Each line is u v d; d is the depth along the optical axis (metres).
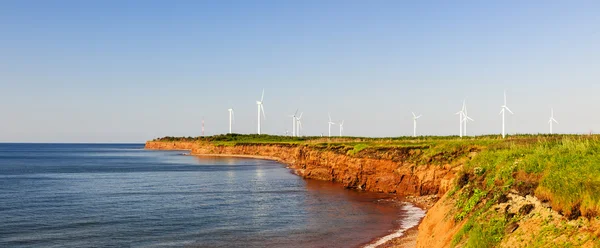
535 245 15.30
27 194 65.62
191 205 53.81
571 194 15.63
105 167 131.75
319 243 34.28
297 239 35.75
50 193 66.94
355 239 35.34
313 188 70.19
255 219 44.31
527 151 24.33
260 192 66.44
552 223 15.80
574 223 15.02
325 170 83.19
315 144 94.94
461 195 25.03
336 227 40.03
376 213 46.69
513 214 18.14
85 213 48.16
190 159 180.25
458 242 20.08
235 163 146.38
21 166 138.62
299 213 47.53
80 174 105.12
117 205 54.06
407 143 70.62
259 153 189.38
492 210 19.55
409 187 59.25
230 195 63.28
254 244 34.19
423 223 27.97
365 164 67.12
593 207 14.52
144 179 90.88
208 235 37.34
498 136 75.38
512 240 16.56
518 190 19.20
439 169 55.53
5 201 57.72
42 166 138.62
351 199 57.22
